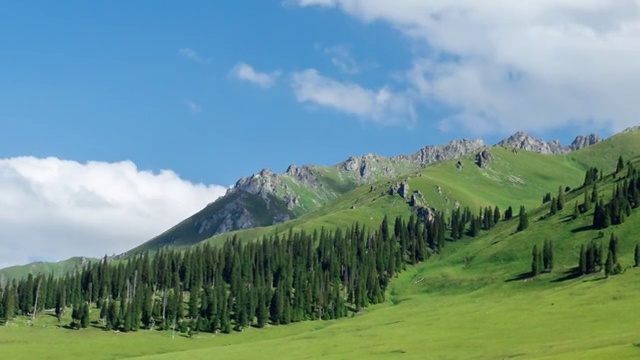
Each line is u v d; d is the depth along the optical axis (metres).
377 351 135.12
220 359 147.88
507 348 121.38
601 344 107.31
